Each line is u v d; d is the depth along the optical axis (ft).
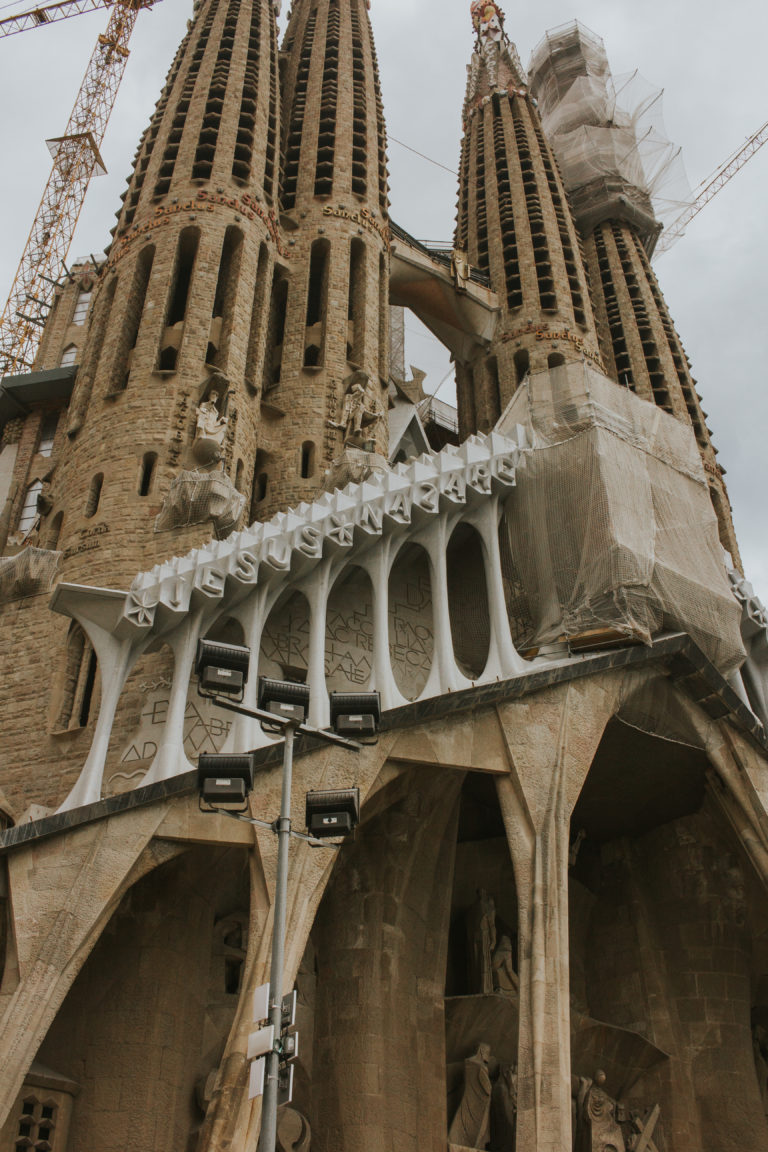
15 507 141.79
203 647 61.26
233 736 85.66
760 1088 108.17
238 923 91.30
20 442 148.25
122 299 129.59
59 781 92.99
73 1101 79.66
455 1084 95.66
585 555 102.83
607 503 103.60
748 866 108.58
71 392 147.54
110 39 251.19
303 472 131.23
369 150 170.71
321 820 57.82
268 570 91.50
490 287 188.44
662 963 110.52
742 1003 108.88
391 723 87.81
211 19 168.86
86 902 76.23
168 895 86.33
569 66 246.47
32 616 104.01
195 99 151.53
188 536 103.30
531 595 105.91
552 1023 79.97
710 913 110.63
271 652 98.58
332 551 94.84
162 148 145.79
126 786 87.71
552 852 86.84
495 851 106.42
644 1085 106.01
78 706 97.66
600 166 215.51
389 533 98.68
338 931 93.81
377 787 87.56
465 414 183.52
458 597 112.57
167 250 132.36
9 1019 71.56
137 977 83.66
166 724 84.94
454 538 110.63
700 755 104.99
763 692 117.19
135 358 122.21
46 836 78.38
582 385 115.24
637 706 100.68
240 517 107.04
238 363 126.21
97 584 102.01
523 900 85.40
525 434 110.01
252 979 75.77
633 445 110.93
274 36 172.45
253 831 81.05
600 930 114.11
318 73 181.16
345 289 150.00
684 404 182.80
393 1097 88.33
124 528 105.81
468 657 110.11
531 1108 76.74
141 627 86.22
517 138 210.79
